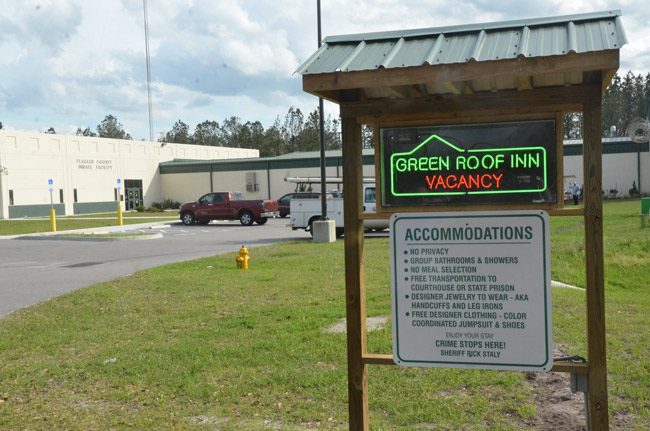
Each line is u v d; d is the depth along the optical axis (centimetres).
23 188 5109
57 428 544
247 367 682
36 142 5219
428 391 580
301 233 2792
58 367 714
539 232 389
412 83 369
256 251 1870
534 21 393
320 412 553
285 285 1189
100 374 684
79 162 5603
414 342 411
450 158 410
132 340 820
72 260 1886
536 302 390
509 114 396
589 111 377
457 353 404
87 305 1067
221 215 3656
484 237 397
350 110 416
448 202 411
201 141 13212
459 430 501
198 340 797
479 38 388
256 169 5722
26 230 3300
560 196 395
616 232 2048
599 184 374
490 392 572
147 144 6269
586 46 343
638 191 4981
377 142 420
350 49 415
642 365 619
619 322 819
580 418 511
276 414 555
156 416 561
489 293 397
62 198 5438
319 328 823
